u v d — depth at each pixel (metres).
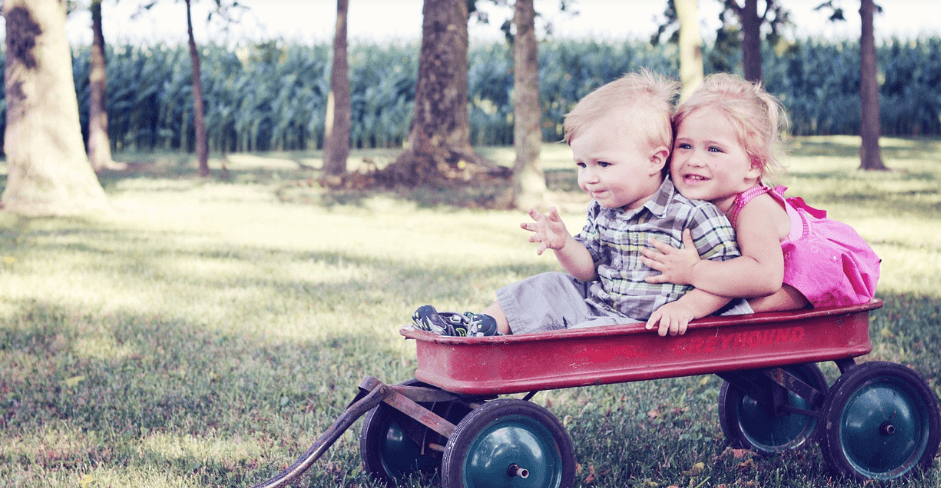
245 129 29.50
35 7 12.30
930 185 14.44
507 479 2.79
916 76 29.86
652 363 2.91
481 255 8.80
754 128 2.96
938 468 3.34
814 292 3.11
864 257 3.31
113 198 14.52
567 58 30.27
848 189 13.87
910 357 4.82
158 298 6.75
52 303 6.54
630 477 3.35
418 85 17.92
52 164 12.50
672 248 2.95
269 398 4.40
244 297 6.80
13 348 5.32
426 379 2.92
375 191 15.98
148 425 4.05
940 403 3.96
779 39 18.11
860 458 3.27
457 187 16.44
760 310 3.14
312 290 7.05
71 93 12.71
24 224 11.21
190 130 29.78
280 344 5.42
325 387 4.48
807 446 3.75
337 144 18.20
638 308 3.07
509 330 3.14
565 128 3.11
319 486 3.29
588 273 3.24
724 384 3.79
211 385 4.61
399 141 29.97
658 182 3.07
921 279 7.05
